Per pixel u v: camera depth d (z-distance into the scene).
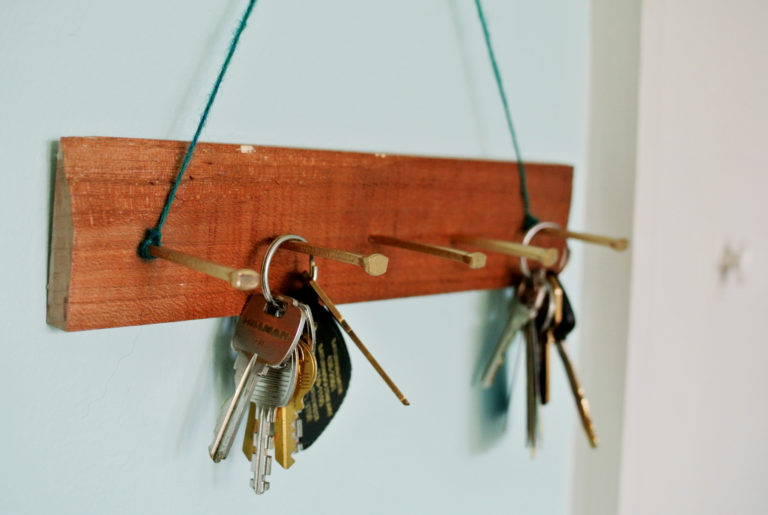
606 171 0.50
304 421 0.36
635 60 0.49
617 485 0.52
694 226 0.56
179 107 0.35
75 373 0.34
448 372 0.45
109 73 0.34
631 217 0.50
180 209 0.35
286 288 0.37
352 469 0.42
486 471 0.48
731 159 0.61
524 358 0.49
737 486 0.73
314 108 0.39
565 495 0.53
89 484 0.35
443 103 0.43
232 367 0.38
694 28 0.53
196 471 0.37
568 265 0.51
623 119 0.49
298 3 0.38
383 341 0.42
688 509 0.63
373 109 0.41
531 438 0.44
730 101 0.59
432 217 0.42
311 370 0.34
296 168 0.37
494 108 0.45
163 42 0.35
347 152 0.39
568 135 0.50
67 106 0.33
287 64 0.38
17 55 0.32
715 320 0.62
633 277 0.50
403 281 0.41
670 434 0.58
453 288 0.43
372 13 0.40
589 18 0.50
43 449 0.34
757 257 0.69
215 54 0.36
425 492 0.45
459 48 0.43
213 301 0.36
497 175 0.44
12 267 0.33
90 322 0.33
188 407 0.37
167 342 0.36
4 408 0.33
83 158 0.32
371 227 0.40
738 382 0.70
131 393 0.35
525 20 0.46
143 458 0.36
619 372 0.51
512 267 0.46
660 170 0.51
